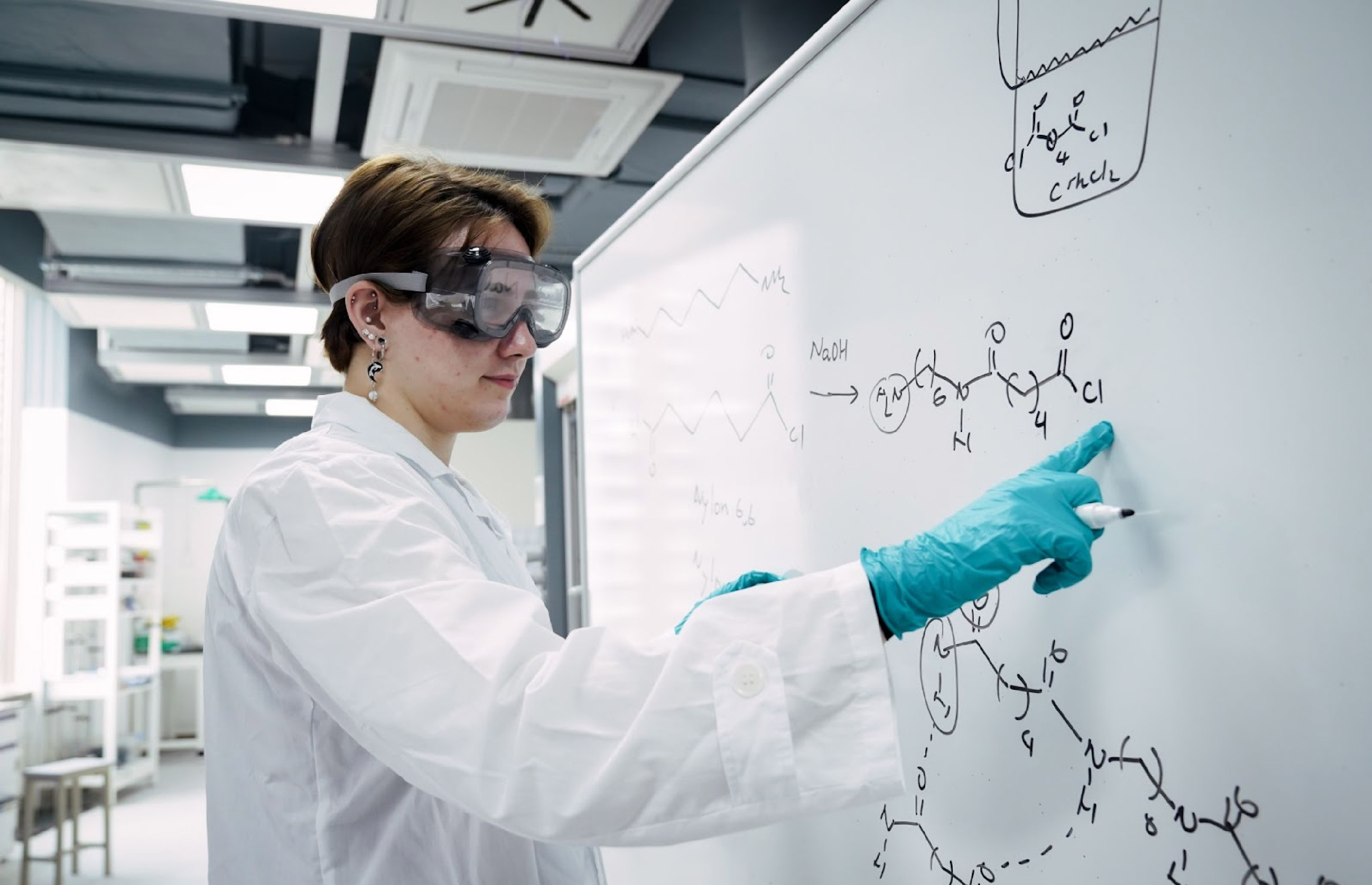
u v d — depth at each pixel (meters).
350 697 0.69
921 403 1.01
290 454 0.85
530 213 1.00
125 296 4.63
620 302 1.81
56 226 4.00
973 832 0.95
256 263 4.59
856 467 1.12
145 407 8.38
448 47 2.47
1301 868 0.65
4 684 5.66
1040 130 0.86
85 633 6.46
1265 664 0.68
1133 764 0.78
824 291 1.18
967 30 0.95
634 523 1.73
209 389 7.98
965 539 0.69
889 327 1.06
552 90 2.67
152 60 2.69
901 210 1.04
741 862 1.37
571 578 4.48
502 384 0.97
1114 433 0.79
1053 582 0.75
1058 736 0.85
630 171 3.46
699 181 1.50
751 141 1.35
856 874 1.13
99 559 6.42
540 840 0.65
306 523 0.76
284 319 5.11
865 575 0.69
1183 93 0.73
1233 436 0.69
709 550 1.47
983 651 0.94
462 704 0.67
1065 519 0.72
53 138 2.94
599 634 0.70
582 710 0.66
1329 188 0.64
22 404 5.88
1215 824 0.71
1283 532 0.66
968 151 0.95
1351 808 0.62
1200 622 0.72
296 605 0.73
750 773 0.63
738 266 1.38
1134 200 0.77
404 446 0.96
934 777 1.01
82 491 6.66
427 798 0.86
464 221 0.92
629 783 0.63
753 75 2.70
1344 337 0.63
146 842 5.12
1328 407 0.64
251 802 0.88
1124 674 0.79
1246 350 0.69
